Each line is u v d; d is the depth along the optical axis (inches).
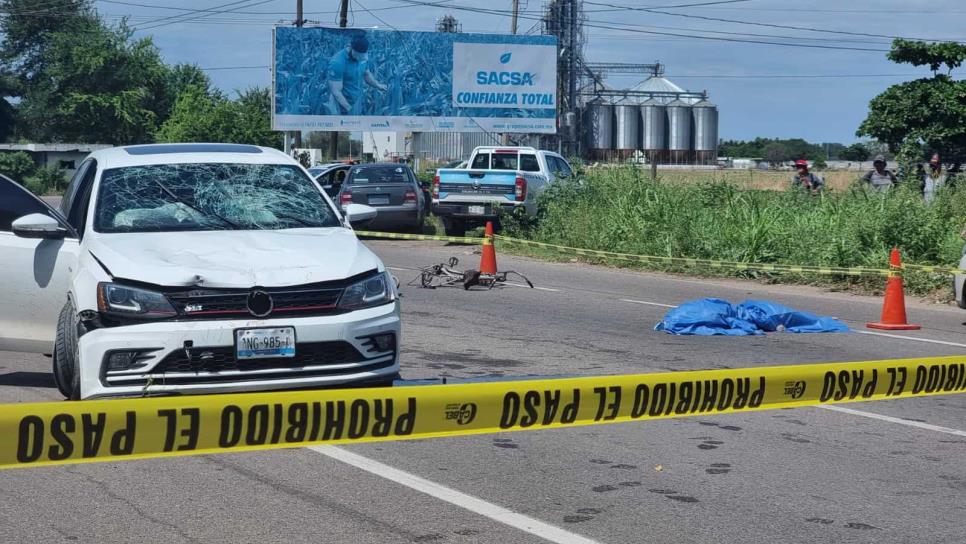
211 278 345.7
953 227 946.1
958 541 274.4
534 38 2228.1
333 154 2436.0
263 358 342.0
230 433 237.0
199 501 297.4
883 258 892.0
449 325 642.8
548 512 291.4
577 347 563.8
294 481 318.0
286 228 410.6
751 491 314.5
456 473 329.1
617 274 985.5
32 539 265.9
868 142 1768.0
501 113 2228.1
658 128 4301.2
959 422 410.9
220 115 3144.7
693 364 512.7
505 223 1253.7
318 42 2110.0
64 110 4466.0
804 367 310.8
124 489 308.5
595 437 378.6
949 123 1690.5
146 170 431.8
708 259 985.5
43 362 507.5
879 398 326.6
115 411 225.6
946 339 613.3
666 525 282.4
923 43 1720.0
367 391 250.1
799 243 957.2
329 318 350.0
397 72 2160.4
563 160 1403.8
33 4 4901.6
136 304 341.1
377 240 1332.4
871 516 293.6
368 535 270.2
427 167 3142.2
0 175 432.5
